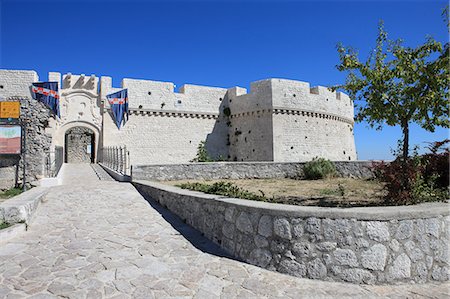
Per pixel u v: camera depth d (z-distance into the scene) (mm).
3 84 21234
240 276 4219
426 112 5734
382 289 3893
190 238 5883
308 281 4094
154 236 5965
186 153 27000
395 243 4086
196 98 27922
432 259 4215
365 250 4055
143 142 25500
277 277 4211
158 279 4062
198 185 9180
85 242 5527
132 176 12641
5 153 13320
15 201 6809
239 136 27828
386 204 5688
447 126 5660
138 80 25719
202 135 27875
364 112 6469
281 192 9586
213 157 28078
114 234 6031
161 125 26281
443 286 4047
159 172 13242
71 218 7113
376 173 7758
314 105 27203
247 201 5312
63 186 11094
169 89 26812
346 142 30953
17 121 13508
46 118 14242
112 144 24438
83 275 4137
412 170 5738
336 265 4098
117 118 24594
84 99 24406
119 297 3559
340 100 30031
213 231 5723
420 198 5434
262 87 26047
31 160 13586
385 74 5770
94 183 12164
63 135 23547
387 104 5945
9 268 4340
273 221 4496
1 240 5469
